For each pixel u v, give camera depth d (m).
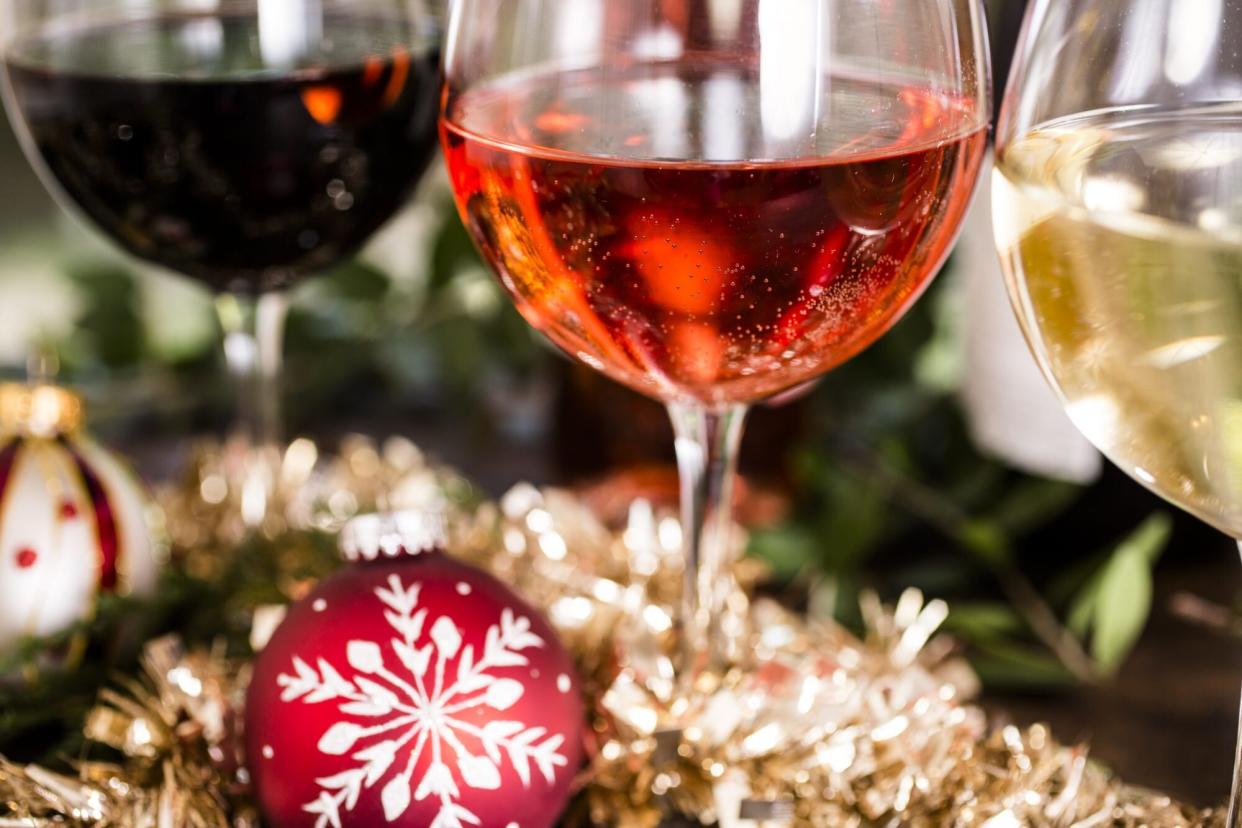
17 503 0.52
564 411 0.71
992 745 0.50
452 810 0.46
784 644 0.55
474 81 0.46
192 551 0.60
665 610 0.56
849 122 0.43
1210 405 0.42
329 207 0.53
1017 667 0.60
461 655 0.46
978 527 0.64
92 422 0.75
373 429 0.78
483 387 0.77
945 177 0.44
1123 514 0.68
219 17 0.51
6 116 1.06
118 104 0.51
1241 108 0.43
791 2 0.43
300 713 0.46
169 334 0.76
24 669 0.52
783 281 0.43
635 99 0.44
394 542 0.48
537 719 0.47
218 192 0.52
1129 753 0.58
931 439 0.73
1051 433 0.65
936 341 0.75
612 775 0.49
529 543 0.58
